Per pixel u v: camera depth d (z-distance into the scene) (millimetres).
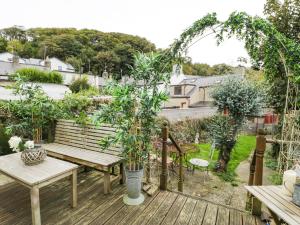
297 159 4859
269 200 1682
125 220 2385
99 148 3467
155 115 2777
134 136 2592
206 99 23719
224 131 6723
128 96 2584
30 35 48438
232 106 6391
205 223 2352
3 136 4211
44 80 17609
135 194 2744
